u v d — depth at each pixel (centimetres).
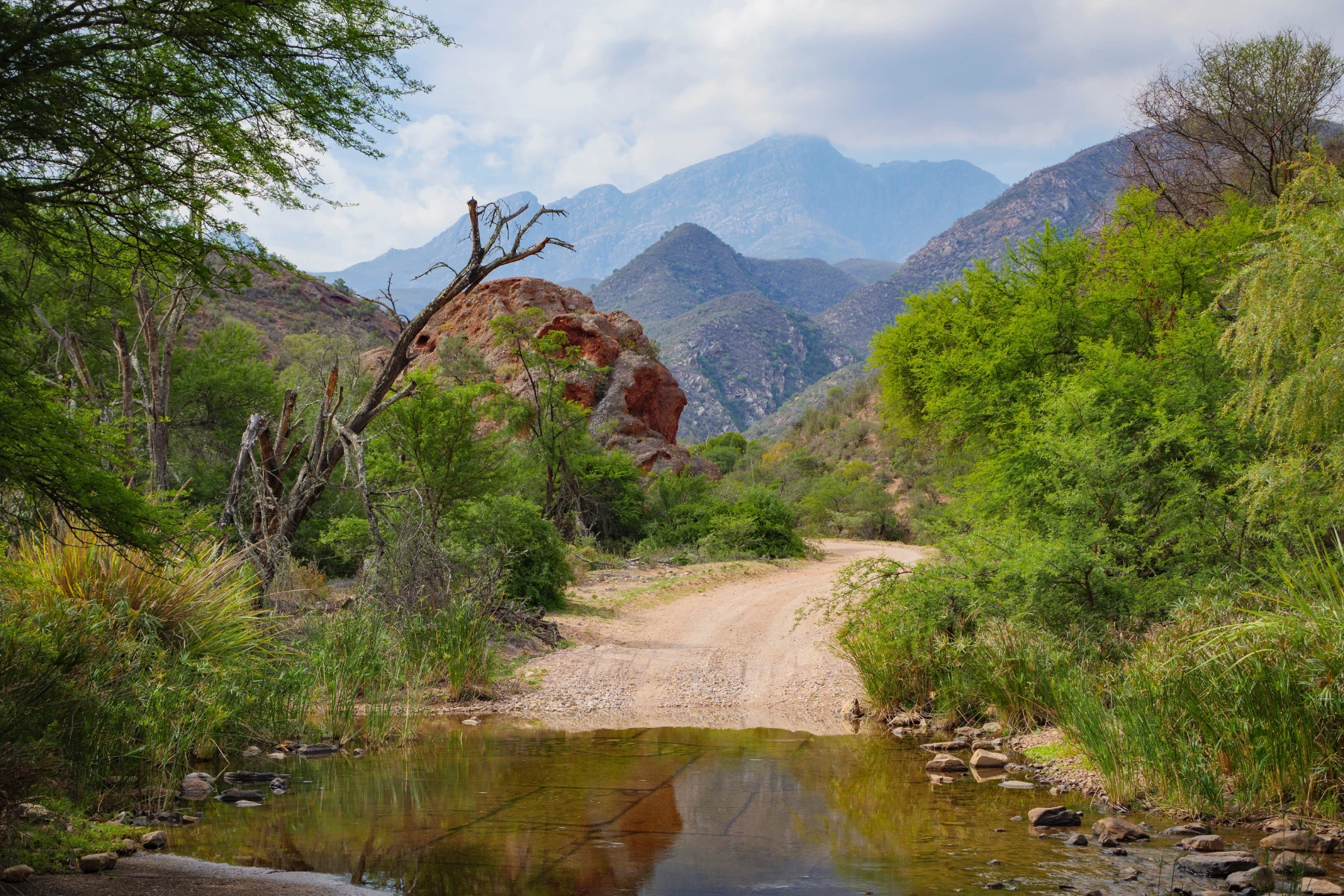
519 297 4353
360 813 572
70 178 468
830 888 434
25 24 414
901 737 850
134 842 502
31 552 814
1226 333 841
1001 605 959
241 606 962
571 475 3167
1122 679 765
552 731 876
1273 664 617
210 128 498
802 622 1630
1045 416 1213
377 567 1193
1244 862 458
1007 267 1981
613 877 449
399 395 1311
